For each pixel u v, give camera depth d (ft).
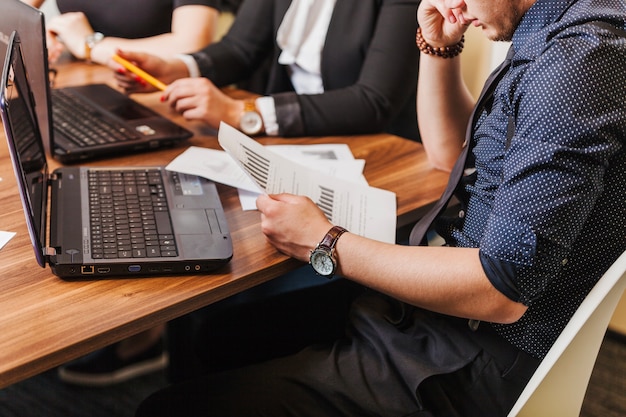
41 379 6.77
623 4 3.43
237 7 9.84
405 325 4.08
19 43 4.00
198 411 3.79
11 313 3.12
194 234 3.71
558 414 3.50
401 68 5.64
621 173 3.32
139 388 6.74
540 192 3.18
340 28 6.06
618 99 3.14
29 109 3.90
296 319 4.85
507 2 3.55
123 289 3.36
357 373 3.85
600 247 3.50
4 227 3.84
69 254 3.40
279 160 4.39
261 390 3.81
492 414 3.80
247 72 6.85
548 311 3.68
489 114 3.88
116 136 4.91
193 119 5.28
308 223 3.70
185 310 3.34
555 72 3.16
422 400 3.75
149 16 7.63
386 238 4.05
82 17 7.23
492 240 3.30
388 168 4.94
